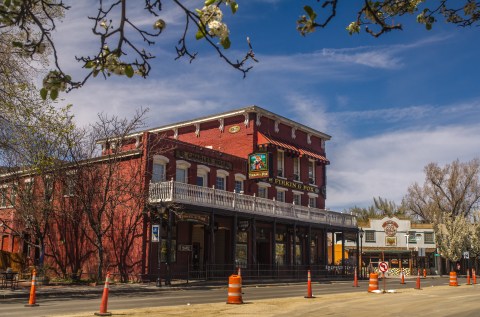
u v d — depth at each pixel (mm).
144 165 29172
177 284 26406
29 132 21625
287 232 39875
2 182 28172
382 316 13781
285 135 42094
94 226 27188
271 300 18031
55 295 20484
